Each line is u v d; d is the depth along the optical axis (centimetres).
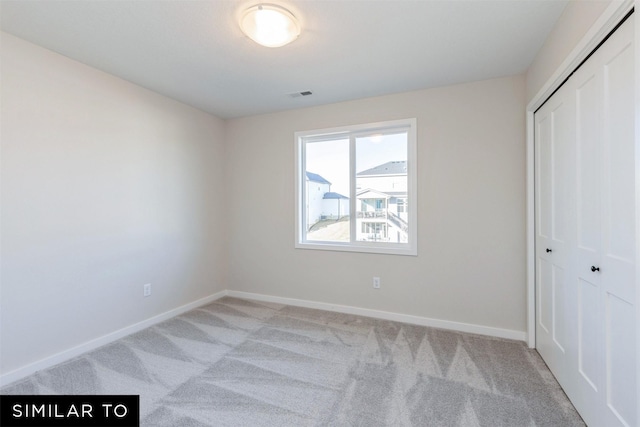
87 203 238
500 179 259
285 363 217
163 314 301
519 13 173
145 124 283
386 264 303
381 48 212
